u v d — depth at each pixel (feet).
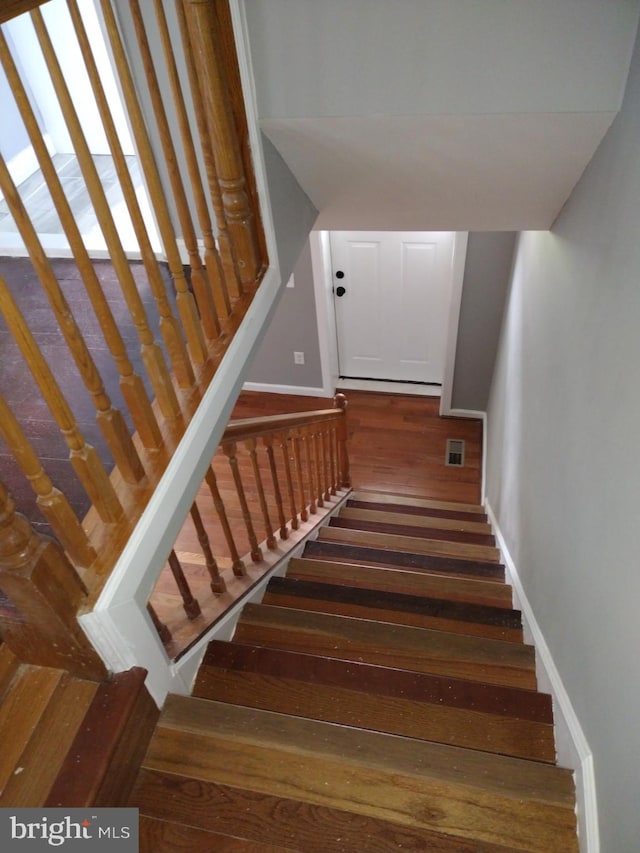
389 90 5.67
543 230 8.59
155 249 7.84
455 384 15.90
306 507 11.30
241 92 5.63
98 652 4.22
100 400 4.11
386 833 4.21
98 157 9.96
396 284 15.56
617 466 4.82
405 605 7.81
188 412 5.08
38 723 4.16
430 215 8.33
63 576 3.90
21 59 9.02
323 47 5.51
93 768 3.94
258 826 4.21
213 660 5.90
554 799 4.58
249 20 5.43
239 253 6.27
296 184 7.31
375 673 5.77
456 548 10.64
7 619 4.03
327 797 4.38
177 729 4.77
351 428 16.28
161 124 4.48
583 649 5.38
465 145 6.29
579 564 5.75
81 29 3.55
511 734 5.45
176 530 4.90
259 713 4.88
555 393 7.37
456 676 6.49
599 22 4.97
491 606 8.18
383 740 4.74
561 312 7.30
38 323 6.87
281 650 5.98
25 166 9.55
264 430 7.61
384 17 5.28
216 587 7.03
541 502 7.74
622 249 5.02
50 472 5.10
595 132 5.72
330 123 6.00
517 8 5.03
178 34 6.25
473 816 4.34
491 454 13.91
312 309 15.46
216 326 5.70
